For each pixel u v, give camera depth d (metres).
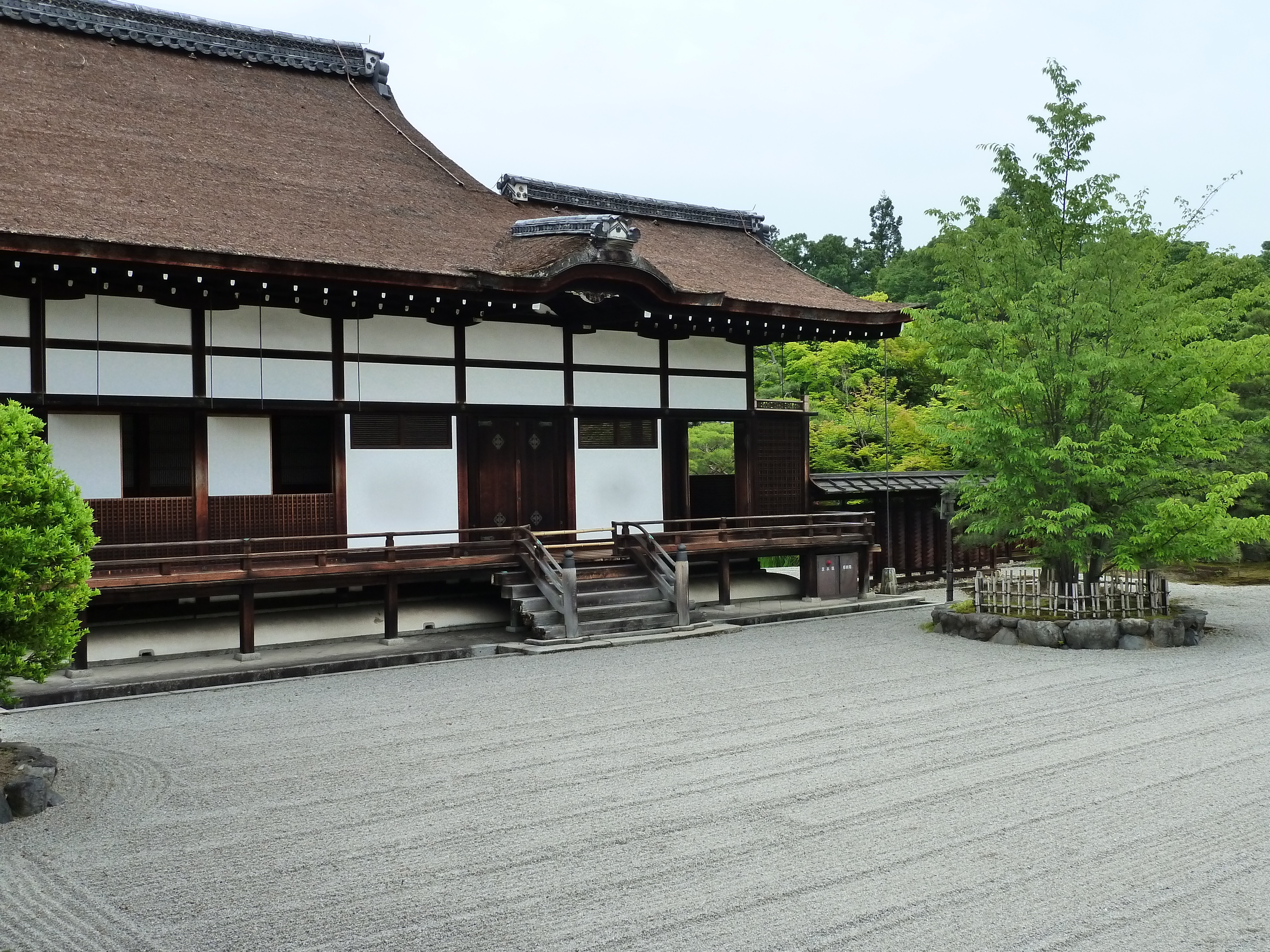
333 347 17.22
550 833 7.93
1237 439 17.30
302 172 19.86
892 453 32.16
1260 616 19.78
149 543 15.53
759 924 6.26
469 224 20.41
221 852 7.59
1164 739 10.44
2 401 14.39
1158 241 17.16
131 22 21.64
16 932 6.27
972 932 6.11
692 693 12.95
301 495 16.92
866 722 11.35
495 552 17.73
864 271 63.53
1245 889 6.68
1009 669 14.38
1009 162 17.84
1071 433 17.08
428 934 6.19
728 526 22.67
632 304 19.08
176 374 15.78
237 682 14.03
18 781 8.52
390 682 13.99
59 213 14.37
